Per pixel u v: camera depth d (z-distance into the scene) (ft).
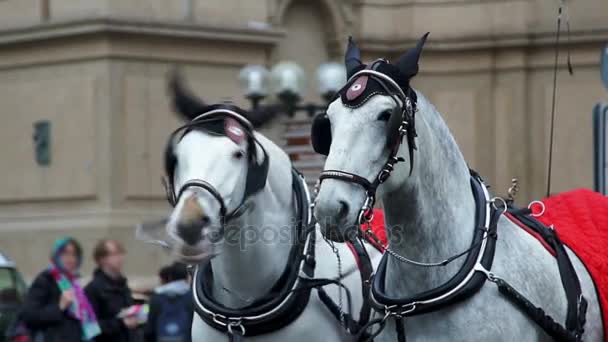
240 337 28.32
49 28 68.08
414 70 24.73
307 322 28.68
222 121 27.27
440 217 25.55
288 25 75.05
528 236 27.12
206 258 25.90
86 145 67.21
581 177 78.84
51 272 41.65
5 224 70.28
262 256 28.30
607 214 28.81
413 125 24.38
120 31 66.44
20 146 70.13
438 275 25.45
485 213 26.18
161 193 68.13
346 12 77.97
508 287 25.41
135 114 67.26
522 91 79.82
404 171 24.30
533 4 79.71
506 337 25.35
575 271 27.32
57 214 68.28
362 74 24.30
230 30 69.87
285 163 29.22
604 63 41.32
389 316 25.55
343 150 23.58
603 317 27.35
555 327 25.93
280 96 57.36
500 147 80.64
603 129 40.73
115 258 43.09
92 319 41.81
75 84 67.67
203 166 26.32
